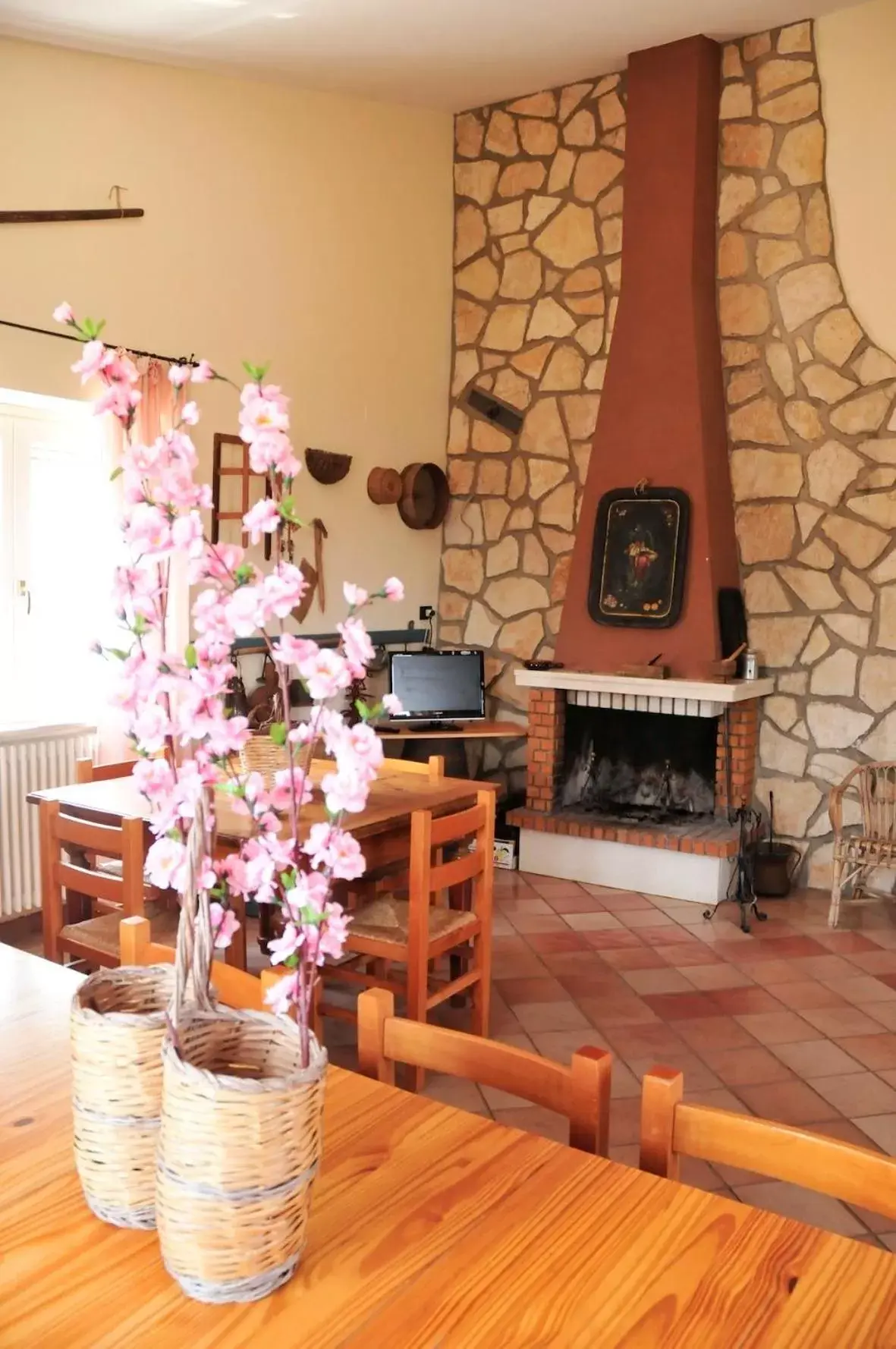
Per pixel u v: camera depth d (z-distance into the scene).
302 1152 0.96
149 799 1.03
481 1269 1.02
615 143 5.23
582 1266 1.02
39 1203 1.11
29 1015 1.58
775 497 4.94
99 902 3.37
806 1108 2.90
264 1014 1.05
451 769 5.36
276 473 1.00
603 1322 0.95
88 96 4.13
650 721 5.22
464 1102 2.91
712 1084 3.03
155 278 4.41
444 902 4.39
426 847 2.86
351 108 5.22
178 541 0.94
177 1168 0.93
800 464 4.88
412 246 5.59
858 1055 3.23
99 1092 1.04
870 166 4.65
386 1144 1.25
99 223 4.19
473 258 5.73
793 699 4.93
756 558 5.00
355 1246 1.05
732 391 5.02
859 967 3.96
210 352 4.66
